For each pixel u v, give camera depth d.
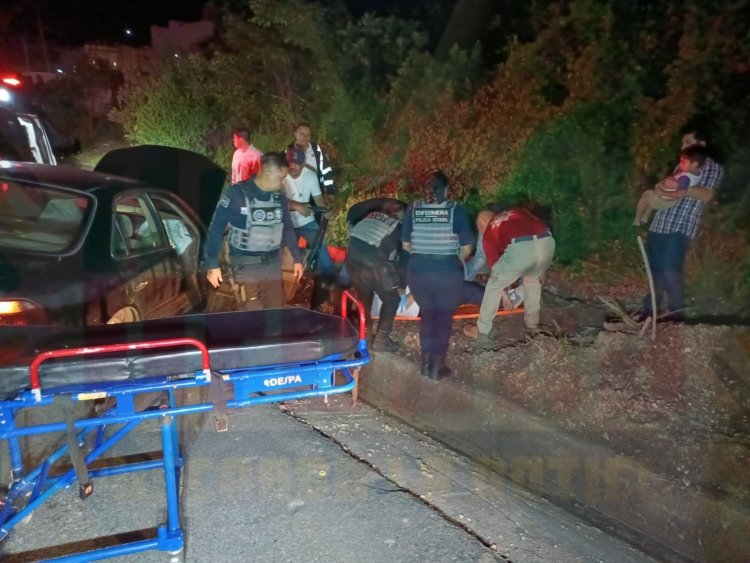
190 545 3.43
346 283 6.04
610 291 6.55
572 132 6.82
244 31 12.74
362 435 4.70
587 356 5.05
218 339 3.39
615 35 6.88
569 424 4.48
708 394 4.57
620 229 6.81
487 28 10.01
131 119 15.70
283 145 11.18
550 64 7.36
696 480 3.83
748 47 6.11
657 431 4.26
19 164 5.28
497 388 5.00
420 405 5.23
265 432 4.61
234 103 13.16
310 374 3.35
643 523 3.86
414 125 8.51
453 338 5.77
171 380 3.09
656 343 5.01
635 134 6.51
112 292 4.48
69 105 21.14
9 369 2.92
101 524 3.57
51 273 4.18
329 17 11.62
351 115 10.22
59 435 4.36
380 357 5.59
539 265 5.12
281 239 5.06
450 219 4.88
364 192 8.54
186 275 5.53
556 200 7.02
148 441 4.41
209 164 7.81
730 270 5.91
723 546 3.56
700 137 5.07
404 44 10.61
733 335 4.98
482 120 7.49
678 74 6.26
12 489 3.22
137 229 5.09
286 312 3.80
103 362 2.99
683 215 5.09
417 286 5.00
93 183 4.90
